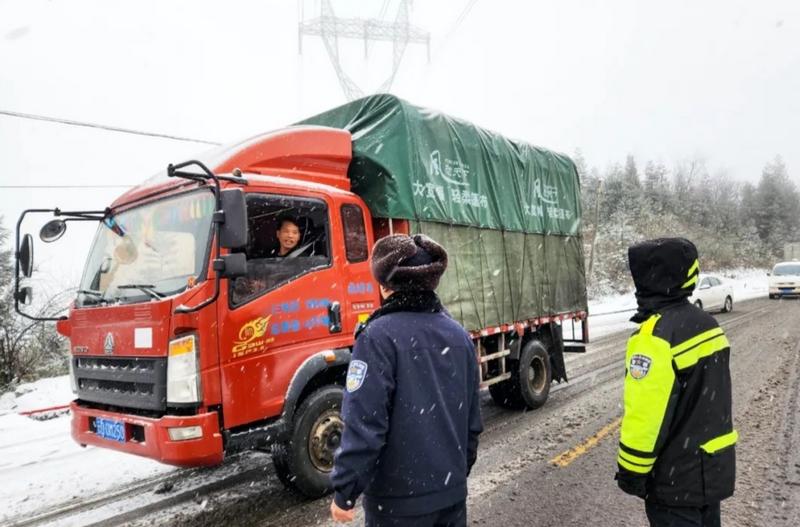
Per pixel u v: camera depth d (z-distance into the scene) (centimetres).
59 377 934
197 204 377
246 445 364
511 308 651
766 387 718
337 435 429
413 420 195
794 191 8188
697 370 215
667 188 6875
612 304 2455
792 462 455
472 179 609
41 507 428
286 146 449
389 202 491
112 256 423
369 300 471
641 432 213
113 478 488
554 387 807
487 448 526
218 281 340
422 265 209
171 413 344
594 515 373
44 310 949
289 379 396
